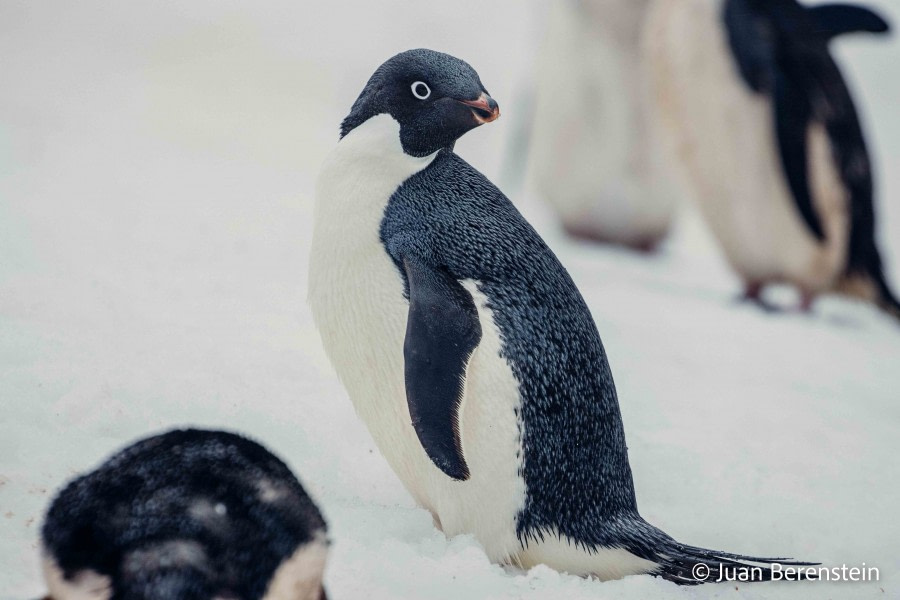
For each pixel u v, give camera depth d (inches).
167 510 288.8
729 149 1018.1
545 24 1279.5
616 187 1251.2
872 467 620.4
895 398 805.2
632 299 994.7
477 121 424.8
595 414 425.7
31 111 1453.0
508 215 440.1
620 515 430.6
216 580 283.6
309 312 727.7
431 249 416.5
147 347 590.2
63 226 841.5
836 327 1045.8
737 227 1040.2
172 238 877.8
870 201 1058.7
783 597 436.8
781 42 1005.2
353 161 428.8
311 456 498.6
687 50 1010.7
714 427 647.8
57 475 419.2
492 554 418.9
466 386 401.4
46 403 488.1
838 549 494.0
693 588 416.5
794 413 704.4
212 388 540.7
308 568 304.8
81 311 637.9
